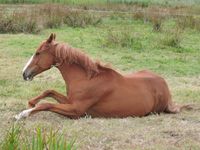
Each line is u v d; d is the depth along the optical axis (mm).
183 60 16297
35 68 8742
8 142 5590
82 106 8648
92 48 17781
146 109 8984
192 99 11023
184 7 37031
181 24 25172
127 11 32531
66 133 7887
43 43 8812
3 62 14719
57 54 8750
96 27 23781
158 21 24266
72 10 28094
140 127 8414
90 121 8531
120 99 8781
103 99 8734
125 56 16297
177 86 12539
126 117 8867
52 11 26188
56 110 8570
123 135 7930
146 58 16328
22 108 9523
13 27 20859
